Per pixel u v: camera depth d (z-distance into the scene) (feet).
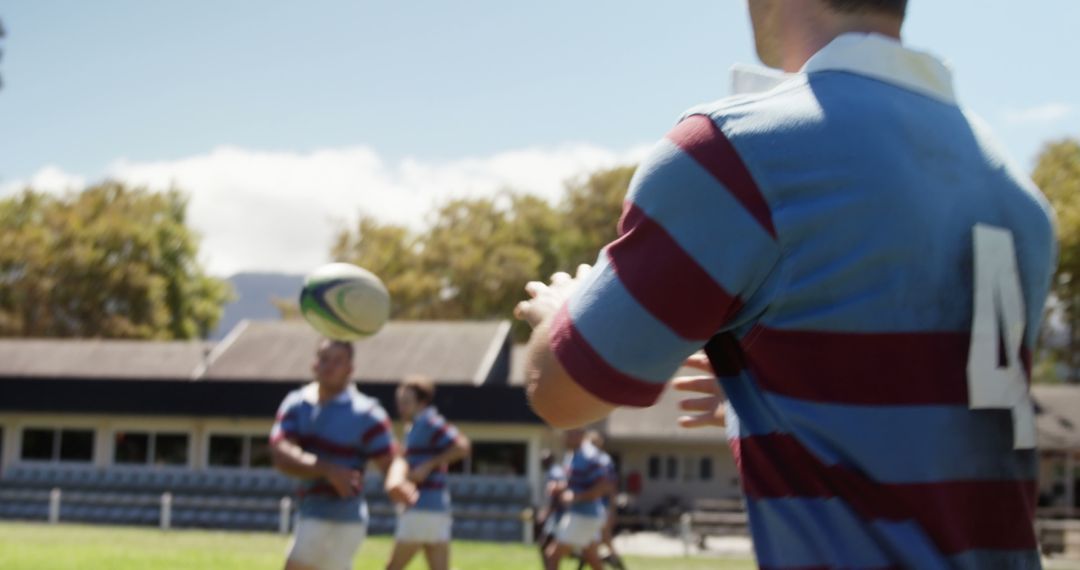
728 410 5.71
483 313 206.59
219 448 111.75
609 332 5.26
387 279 211.82
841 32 5.74
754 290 5.24
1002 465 5.24
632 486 137.59
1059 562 88.12
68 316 212.64
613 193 208.74
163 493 110.32
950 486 5.05
